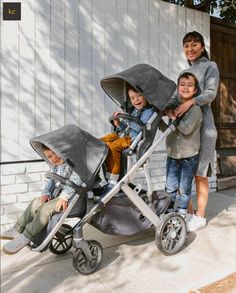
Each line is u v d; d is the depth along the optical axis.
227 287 2.39
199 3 5.15
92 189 2.67
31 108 3.54
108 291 2.35
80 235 2.47
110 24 4.04
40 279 2.51
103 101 4.04
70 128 2.53
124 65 4.19
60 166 2.59
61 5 3.65
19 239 2.39
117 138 2.92
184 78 3.14
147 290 2.36
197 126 3.13
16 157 3.49
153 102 2.72
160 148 4.54
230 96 5.41
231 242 3.15
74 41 3.78
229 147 5.42
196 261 2.78
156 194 3.04
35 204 2.60
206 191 3.50
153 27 4.41
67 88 3.76
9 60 3.38
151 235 3.32
